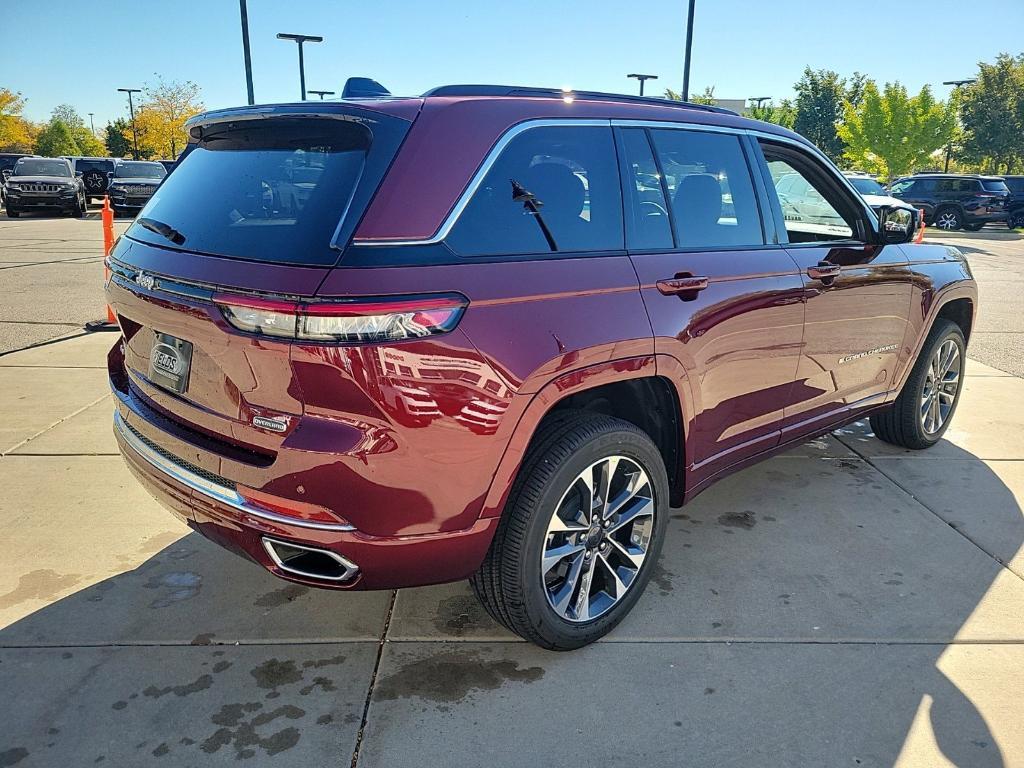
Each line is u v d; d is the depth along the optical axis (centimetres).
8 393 543
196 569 322
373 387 205
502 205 239
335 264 206
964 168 4353
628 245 273
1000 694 254
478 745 229
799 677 261
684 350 278
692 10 1844
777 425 350
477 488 228
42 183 2320
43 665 259
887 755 227
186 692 248
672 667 265
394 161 220
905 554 345
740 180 326
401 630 285
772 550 347
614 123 279
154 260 249
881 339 396
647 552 288
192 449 239
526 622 254
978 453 470
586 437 251
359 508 215
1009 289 1192
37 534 347
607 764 222
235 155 260
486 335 221
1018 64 4056
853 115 3925
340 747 227
